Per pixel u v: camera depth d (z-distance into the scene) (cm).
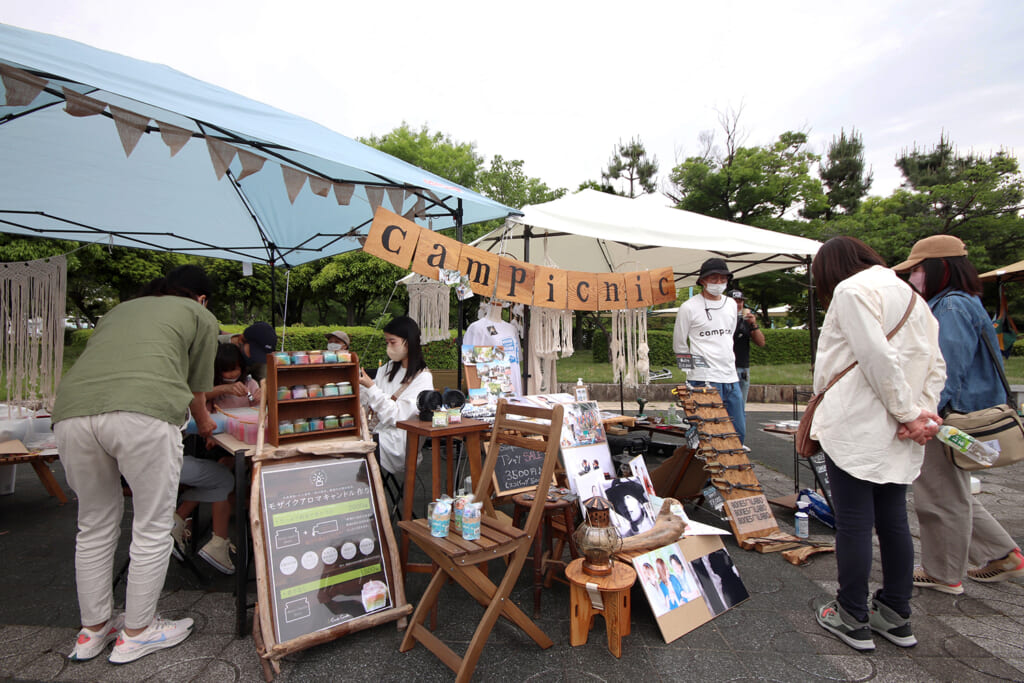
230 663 209
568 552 326
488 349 370
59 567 302
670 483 400
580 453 310
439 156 2053
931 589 276
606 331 496
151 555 212
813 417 235
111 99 300
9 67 186
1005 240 1677
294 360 242
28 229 512
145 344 211
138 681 197
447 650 204
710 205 1991
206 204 504
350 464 249
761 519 352
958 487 262
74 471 203
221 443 253
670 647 223
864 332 207
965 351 254
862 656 217
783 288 1945
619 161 2502
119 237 575
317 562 223
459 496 221
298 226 571
